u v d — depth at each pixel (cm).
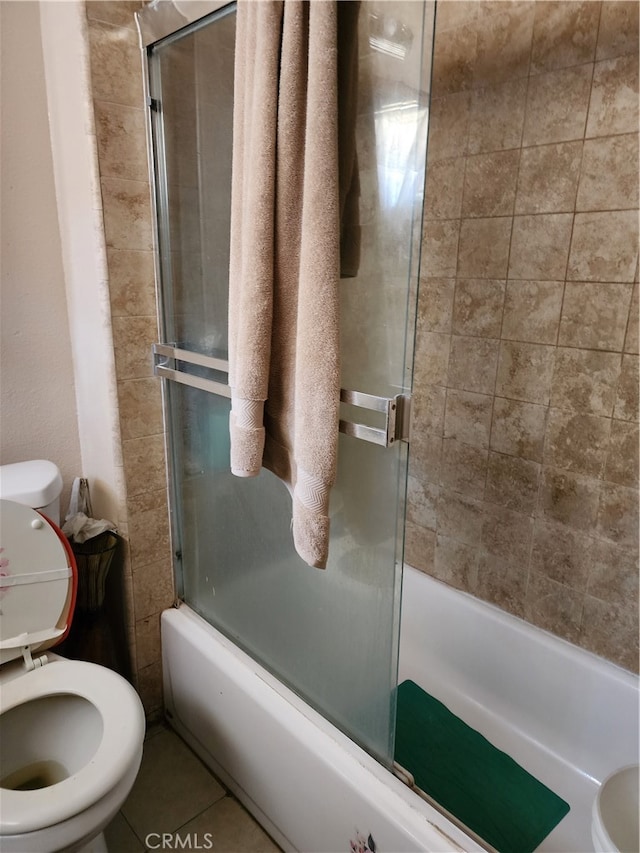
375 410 96
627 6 119
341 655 120
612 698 145
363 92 89
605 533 143
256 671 141
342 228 96
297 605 130
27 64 142
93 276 142
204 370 139
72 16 125
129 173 137
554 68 133
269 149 93
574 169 133
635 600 141
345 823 113
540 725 159
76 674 128
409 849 100
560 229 138
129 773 109
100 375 149
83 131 131
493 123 146
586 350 139
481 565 173
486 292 156
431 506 183
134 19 131
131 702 121
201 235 133
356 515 110
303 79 89
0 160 142
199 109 125
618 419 136
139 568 161
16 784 126
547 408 149
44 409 162
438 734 160
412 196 86
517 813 138
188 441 155
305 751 120
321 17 85
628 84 122
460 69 149
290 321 100
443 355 170
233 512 145
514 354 153
